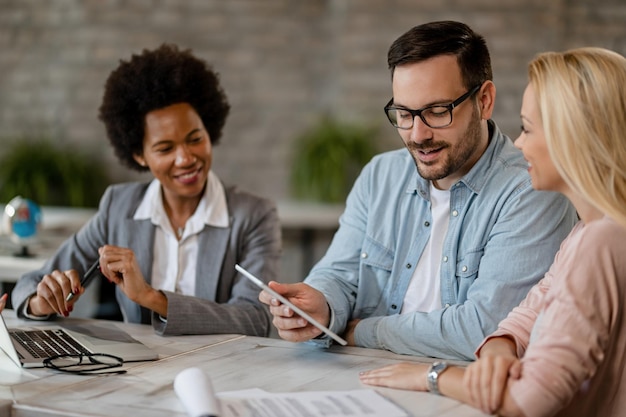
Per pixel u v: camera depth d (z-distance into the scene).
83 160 5.54
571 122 1.37
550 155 1.40
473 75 1.76
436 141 1.75
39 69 5.80
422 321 1.76
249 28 5.61
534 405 1.31
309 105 5.60
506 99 5.20
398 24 5.27
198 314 1.96
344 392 1.43
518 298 1.75
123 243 2.26
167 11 5.64
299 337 1.75
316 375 1.56
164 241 2.26
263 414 1.31
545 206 1.78
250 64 5.62
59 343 1.78
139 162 2.32
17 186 5.24
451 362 1.70
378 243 1.97
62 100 5.76
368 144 5.07
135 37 5.66
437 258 1.91
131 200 2.30
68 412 1.33
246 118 5.65
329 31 5.55
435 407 1.36
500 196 1.82
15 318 2.10
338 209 4.79
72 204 5.34
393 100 1.80
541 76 1.42
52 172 5.34
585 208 1.44
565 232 1.78
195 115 2.22
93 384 1.49
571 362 1.31
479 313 1.73
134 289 1.95
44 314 2.05
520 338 1.54
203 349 1.79
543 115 1.40
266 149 5.64
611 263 1.34
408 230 1.95
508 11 5.16
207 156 2.23
